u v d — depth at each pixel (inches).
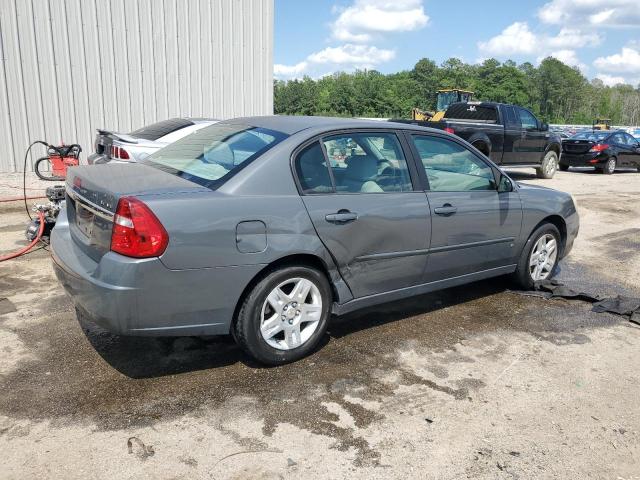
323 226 142.6
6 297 184.4
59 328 160.7
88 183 133.6
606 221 384.5
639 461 111.7
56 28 481.1
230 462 105.4
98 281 119.9
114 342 153.3
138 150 297.9
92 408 121.1
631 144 748.6
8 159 474.9
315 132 149.8
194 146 162.1
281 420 120.0
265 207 133.6
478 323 181.2
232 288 130.0
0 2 449.7
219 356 148.5
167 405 123.6
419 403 129.6
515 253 203.2
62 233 148.3
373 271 157.8
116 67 519.8
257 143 147.3
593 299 203.9
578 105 5418.3
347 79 4744.1
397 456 109.7
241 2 590.6
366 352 155.5
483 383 140.6
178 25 551.2
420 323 179.2
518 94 4997.5
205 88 583.8
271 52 625.9
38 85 480.1
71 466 102.3
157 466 103.3
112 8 507.8
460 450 112.6
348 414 123.6
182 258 122.0
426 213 166.4
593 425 123.8
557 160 647.8
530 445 115.3
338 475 103.3
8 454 104.7
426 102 4847.4
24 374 134.0
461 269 184.1
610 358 158.2
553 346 165.0
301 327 148.4
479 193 185.3
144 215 118.0
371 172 158.9
